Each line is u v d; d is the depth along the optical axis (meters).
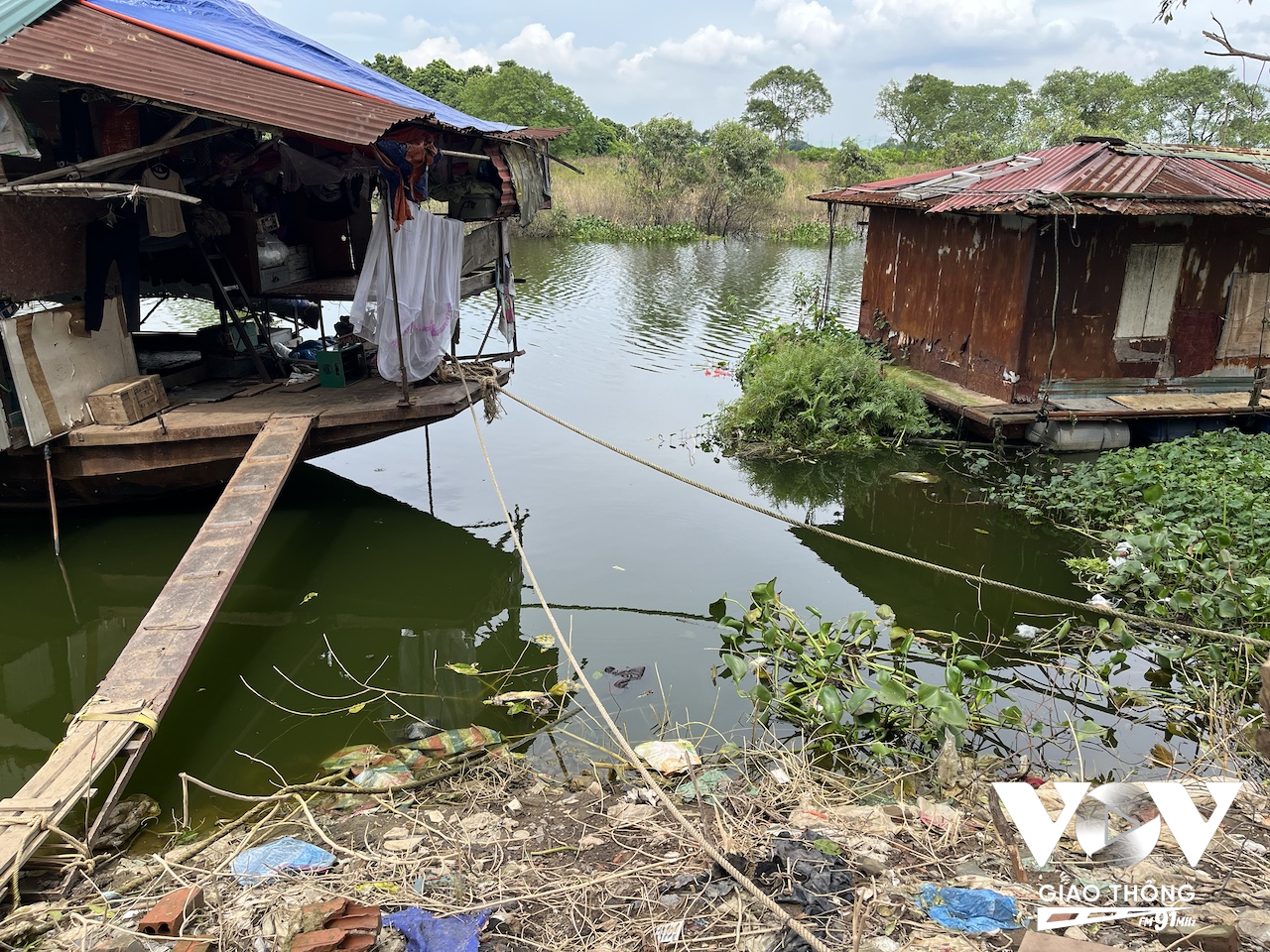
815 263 28.73
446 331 8.93
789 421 12.18
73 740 4.73
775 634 6.46
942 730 5.47
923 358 13.70
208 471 8.41
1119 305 11.34
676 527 9.41
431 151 7.93
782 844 4.14
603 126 57.81
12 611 7.61
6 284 7.20
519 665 6.79
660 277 25.22
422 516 9.56
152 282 10.23
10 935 3.67
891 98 63.81
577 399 13.95
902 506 10.12
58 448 8.02
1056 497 9.59
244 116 7.19
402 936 3.55
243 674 6.73
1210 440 10.32
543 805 4.82
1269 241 11.40
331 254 11.68
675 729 5.80
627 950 3.49
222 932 3.65
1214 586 7.01
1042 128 38.69
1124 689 6.00
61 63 7.34
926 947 3.38
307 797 5.04
